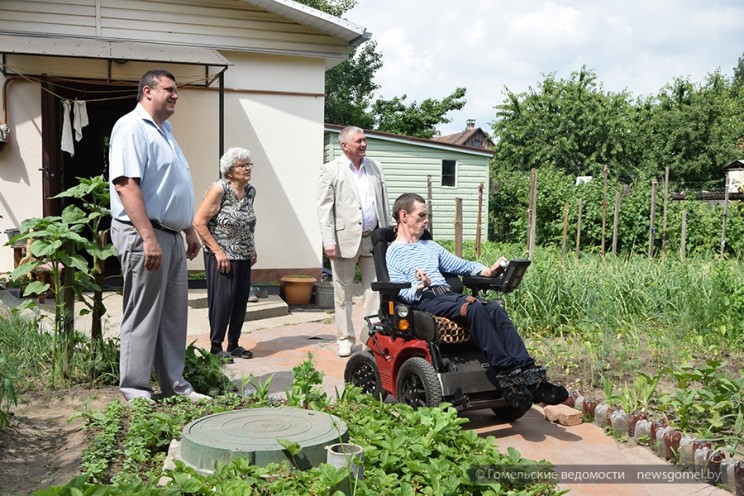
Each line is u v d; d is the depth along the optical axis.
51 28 10.43
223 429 3.42
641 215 16.98
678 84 40.00
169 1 10.80
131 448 3.59
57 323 5.14
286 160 11.45
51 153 10.34
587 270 9.02
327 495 2.85
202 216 6.37
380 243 5.05
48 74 10.27
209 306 6.52
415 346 4.58
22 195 10.30
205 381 5.11
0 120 10.16
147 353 4.62
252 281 11.33
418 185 22.67
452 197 22.98
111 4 10.62
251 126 11.29
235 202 6.45
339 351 6.78
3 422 3.98
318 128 11.59
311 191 11.58
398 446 3.40
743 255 15.57
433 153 22.66
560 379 5.68
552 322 7.57
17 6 10.28
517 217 22.80
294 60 11.42
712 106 37.72
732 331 7.16
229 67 11.11
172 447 3.53
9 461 3.70
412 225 5.08
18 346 5.29
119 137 4.42
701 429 4.38
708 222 16.53
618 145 33.44
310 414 3.71
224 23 11.00
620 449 4.34
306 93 11.50
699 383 5.42
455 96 36.22
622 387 5.47
